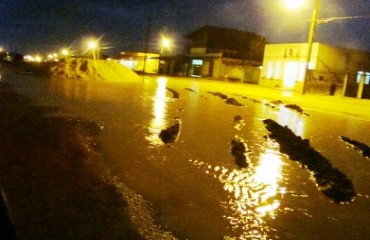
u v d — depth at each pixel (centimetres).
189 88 3253
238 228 507
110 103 1773
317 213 585
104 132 1067
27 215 482
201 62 6316
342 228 533
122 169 722
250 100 2506
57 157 763
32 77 3161
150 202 568
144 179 675
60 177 641
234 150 972
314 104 2592
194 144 1005
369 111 2378
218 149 969
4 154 752
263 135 1234
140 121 1311
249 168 815
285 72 4425
